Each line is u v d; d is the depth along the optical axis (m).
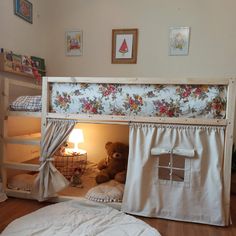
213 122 1.84
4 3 2.44
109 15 2.96
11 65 2.44
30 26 2.84
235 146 2.66
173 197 1.93
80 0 3.02
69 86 2.10
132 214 1.99
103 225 1.75
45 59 3.12
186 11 2.78
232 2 2.68
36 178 2.19
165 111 1.92
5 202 2.18
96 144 3.07
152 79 1.90
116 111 2.01
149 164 1.97
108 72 2.99
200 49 2.76
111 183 2.39
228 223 1.86
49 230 1.66
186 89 1.89
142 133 1.97
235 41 2.69
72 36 3.06
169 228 1.80
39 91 2.98
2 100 2.27
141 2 2.87
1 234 1.60
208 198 1.88
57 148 2.14
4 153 2.30
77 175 2.55
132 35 2.90
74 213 1.91
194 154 1.87
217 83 1.81
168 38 2.83
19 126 2.67
